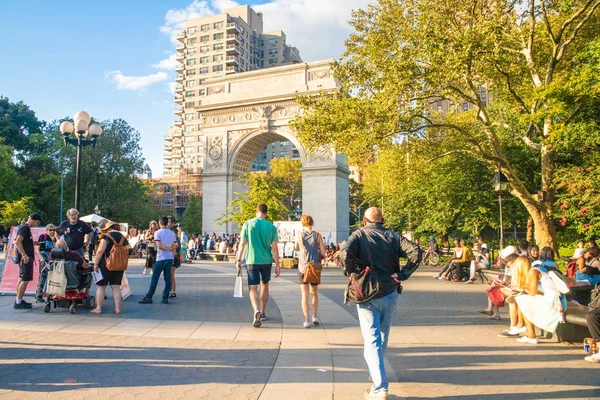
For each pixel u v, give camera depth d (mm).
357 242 5102
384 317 5125
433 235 36375
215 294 13117
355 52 20734
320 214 37375
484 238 34125
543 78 21219
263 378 5438
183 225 79312
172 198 98250
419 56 17141
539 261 7906
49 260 9773
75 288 9641
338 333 7895
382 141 19172
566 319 7355
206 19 107250
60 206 51719
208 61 106062
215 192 42062
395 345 7238
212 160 42500
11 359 6086
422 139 25125
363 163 21328
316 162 37969
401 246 5133
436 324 9008
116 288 9664
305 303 8422
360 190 73000
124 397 4746
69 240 10000
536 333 8156
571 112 18406
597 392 5020
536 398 4828
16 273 12266
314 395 4891
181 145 106688
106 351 6551
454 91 19047
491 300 9656
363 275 4930
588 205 17516
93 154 52219
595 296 6691
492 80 19750
